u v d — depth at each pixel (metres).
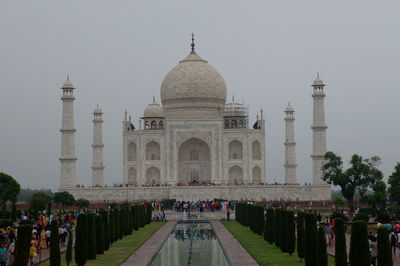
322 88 182.50
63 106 182.25
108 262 71.94
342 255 56.75
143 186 184.62
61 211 143.50
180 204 162.12
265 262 70.88
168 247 89.06
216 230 115.06
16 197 139.25
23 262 56.19
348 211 139.00
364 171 149.25
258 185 179.12
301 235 71.69
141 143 199.50
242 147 197.50
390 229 75.62
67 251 67.25
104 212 85.00
